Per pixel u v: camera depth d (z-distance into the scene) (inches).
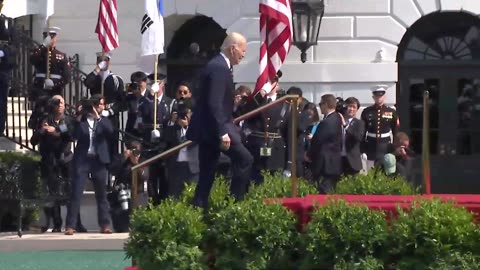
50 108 830.5
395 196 526.6
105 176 800.9
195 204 526.0
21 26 942.4
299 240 489.1
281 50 748.0
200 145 529.7
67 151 829.8
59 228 828.6
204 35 1016.2
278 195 560.7
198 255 494.3
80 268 673.6
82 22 1011.3
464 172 987.3
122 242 756.0
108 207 805.9
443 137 988.6
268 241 488.1
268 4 740.0
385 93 930.1
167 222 496.4
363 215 479.2
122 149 866.1
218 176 590.9
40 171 828.6
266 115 761.0
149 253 493.7
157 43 851.4
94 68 981.8
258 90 757.9
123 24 1007.6
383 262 476.1
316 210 486.6
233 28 983.0
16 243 756.6
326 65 964.6
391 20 971.3
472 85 984.9
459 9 968.9
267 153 731.4
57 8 1015.6
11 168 797.9
